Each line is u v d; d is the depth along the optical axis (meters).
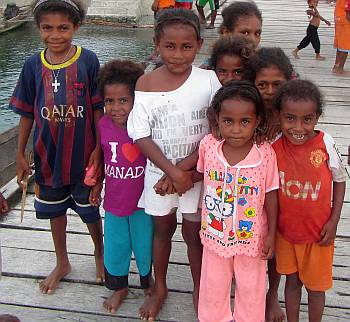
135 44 12.43
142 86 2.38
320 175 2.25
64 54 2.60
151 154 2.37
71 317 2.75
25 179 2.89
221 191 2.28
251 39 2.74
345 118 5.75
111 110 2.51
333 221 2.32
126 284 2.83
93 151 2.73
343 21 7.18
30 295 2.92
